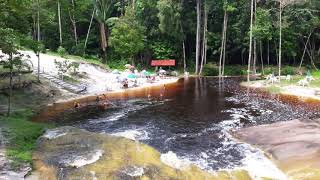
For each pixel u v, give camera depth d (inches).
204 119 1096.2
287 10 2301.9
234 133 932.6
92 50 2664.9
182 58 2642.7
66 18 2596.0
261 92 1595.7
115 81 1859.0
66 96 1464.1
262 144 823.7
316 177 622.8
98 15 2536.9
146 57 2613.2
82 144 705.6
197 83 1969.7
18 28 1130.0
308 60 2605.8
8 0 1007.0
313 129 874.1
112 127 1009.5
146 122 1067.3
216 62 2659.9
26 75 1402.6
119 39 2365.9
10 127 799.7
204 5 2470.5
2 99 1212.5
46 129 824.9
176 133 945.5
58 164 605.0
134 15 2438.5
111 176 565.6
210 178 615.8
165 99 1446.9
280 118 1085.1
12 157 615.5
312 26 2353.6
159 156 684.7
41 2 2017.7
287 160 711.1
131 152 671.1
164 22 2401.6
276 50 2429.9
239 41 2518.5
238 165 709.3
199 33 2477.9
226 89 1715.1
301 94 1489.9
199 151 798.5
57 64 1680.6
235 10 2448.3
